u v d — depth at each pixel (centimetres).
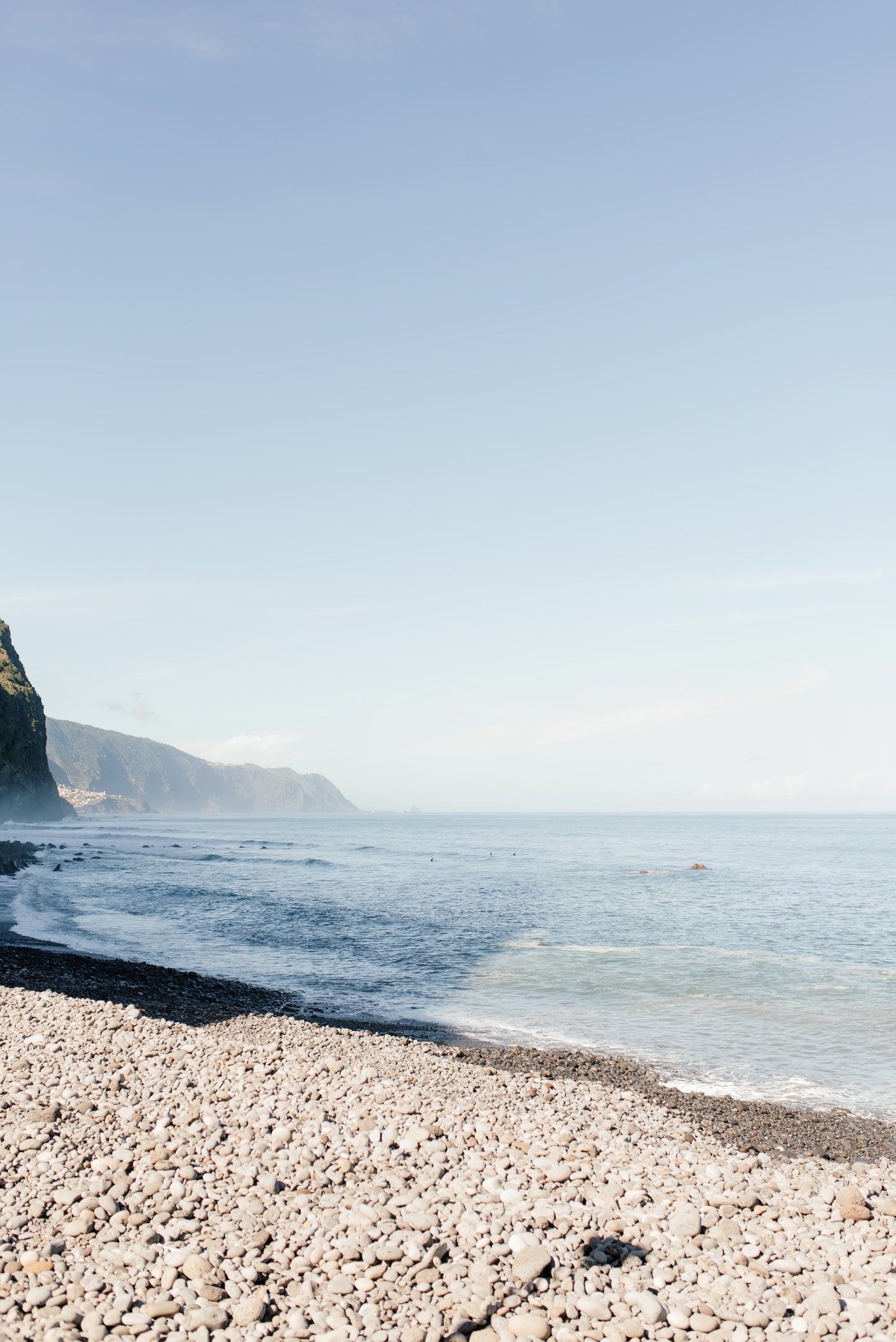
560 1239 921
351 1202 961
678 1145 1323
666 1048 2103
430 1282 805
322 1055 1680
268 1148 1108
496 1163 1135
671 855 10862
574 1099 1565
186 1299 752
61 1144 1071
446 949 3484
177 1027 1734
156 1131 1139
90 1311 728
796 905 5231
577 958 3288
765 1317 782
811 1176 1212
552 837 18100
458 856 10500
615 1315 780
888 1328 773
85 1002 1939
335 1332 713
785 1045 2134
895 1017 2405
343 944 3591
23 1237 849
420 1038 2134
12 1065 1398
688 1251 920
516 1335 729
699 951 3488
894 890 6194
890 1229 1006
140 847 11512
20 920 4125
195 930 3969
